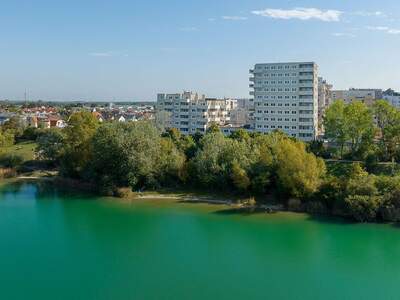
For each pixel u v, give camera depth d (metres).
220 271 77.12
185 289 70.06
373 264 80.44
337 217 107.88
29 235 96.62
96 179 138.12
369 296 68.19
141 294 68.31
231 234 96.75
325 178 117.56
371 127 155.75
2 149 182.88
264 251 86.94
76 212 114.38
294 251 86.62
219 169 127.88
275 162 122.06
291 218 107.56
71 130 154.12
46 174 163.12
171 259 82.75
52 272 76.69
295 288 70.69
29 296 67.69
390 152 146.00
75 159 149.00
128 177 131.12
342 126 157.25
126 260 82.19
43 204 122.31
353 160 152.38
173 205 119.69
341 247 89.00
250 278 74.44
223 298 67.12
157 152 136.88
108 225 103.56
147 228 101.19
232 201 121.88
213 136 141.00
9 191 138.62
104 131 137.62
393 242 91.50
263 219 107.06
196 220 106.81
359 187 107.12
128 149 131.62
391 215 103.06
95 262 81.25
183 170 134.00
